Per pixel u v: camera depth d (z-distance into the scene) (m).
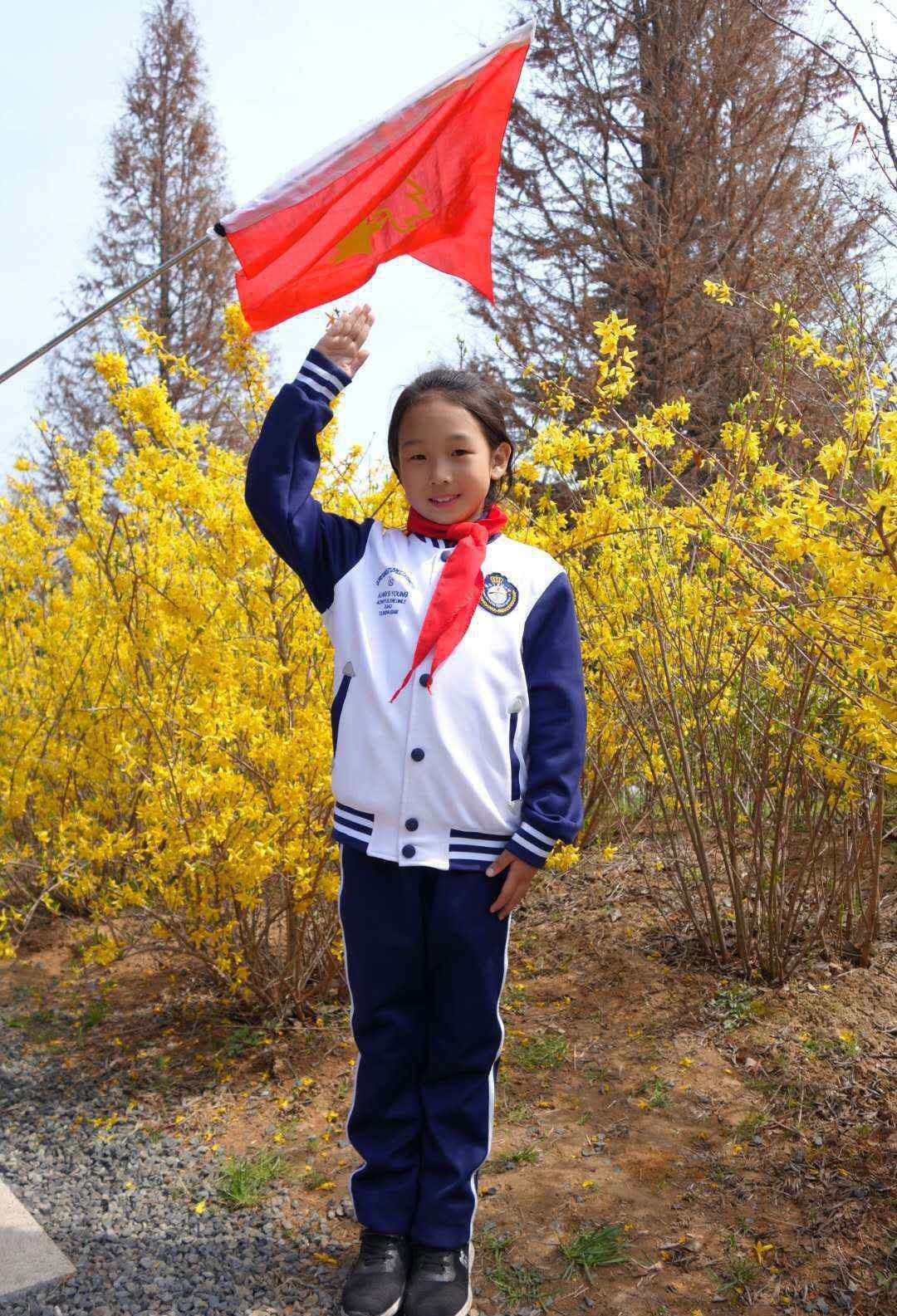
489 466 1.98
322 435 2.77
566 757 1.82
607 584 3.15
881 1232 1.95
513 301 9.77
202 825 2.80
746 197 9.34
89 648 3.83
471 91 2.19
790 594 2.05
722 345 8.40
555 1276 1.94
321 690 2.91
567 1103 2.49
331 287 2.23
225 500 2.91
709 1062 2.57
